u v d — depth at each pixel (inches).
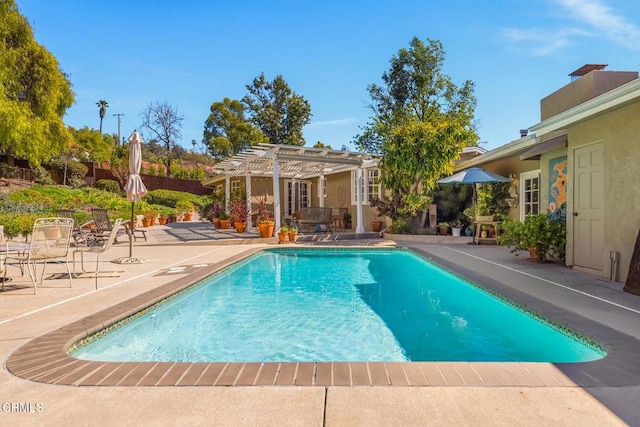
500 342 156.0
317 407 87.7
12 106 717.3
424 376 103.2
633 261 204.1
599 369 107.4
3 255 246.4
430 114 783.7
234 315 194.9
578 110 224.5
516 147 384.5
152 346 152.0
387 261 377.1
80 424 81.5
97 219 428.5
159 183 1256.8
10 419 83.1
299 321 184.5
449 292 244.8
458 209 548.1
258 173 708.7
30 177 954.7
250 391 95.3
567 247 284.7
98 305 177.6
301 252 429.4
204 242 471.8
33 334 137.9
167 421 82.4
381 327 175.5
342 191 709.9
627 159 221.9
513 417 83.4
